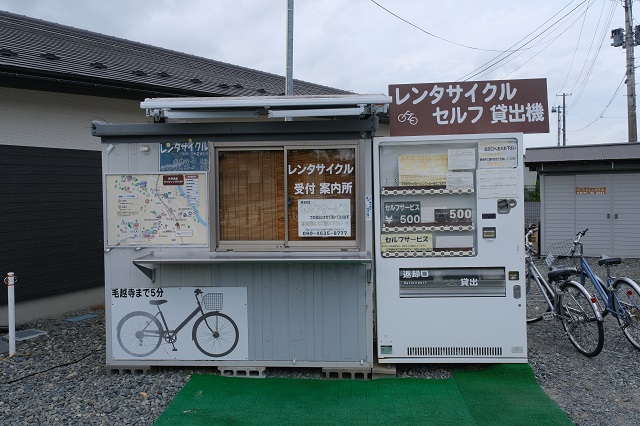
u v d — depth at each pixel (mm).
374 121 4332
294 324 4430
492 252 4465
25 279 6395
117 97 7184
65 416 3705
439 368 4613
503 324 4465
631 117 16938
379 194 4488
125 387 4238
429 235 4500
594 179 11352
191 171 4488
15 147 6277
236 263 4414
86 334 5902
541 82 4629
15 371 4664
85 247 7160
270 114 4191
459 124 4695
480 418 3586
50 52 7598
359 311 4395
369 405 3818
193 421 3562
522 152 4449
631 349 5156
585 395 4047
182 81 8742
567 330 5180
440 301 4477
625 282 5035
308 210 4473
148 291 4508
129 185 4520
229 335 4473
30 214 6453
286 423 3525
